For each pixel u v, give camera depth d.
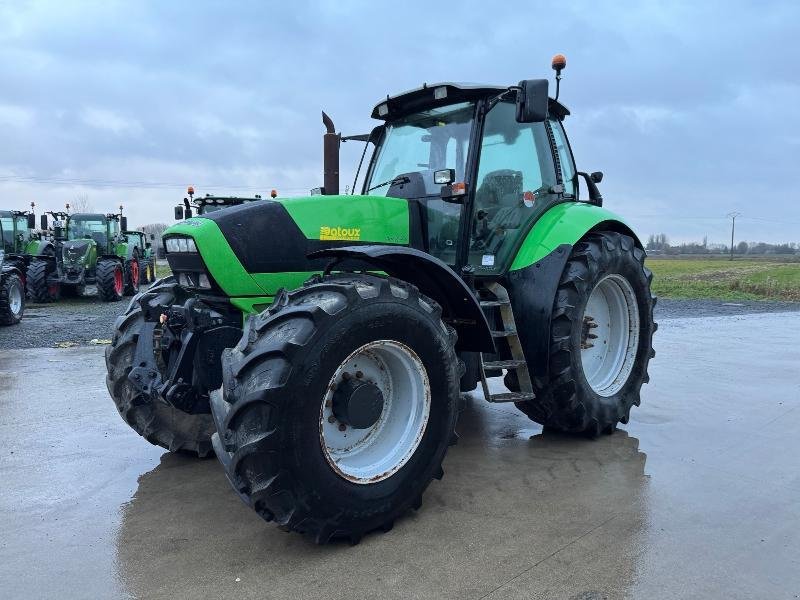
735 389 5.52
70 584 2.43
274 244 3.41
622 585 2.37
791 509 3.03
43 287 15.04
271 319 2.65
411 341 2.88
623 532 2.80
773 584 2.38
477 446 4.06
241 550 2.69
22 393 5.52
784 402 5.07
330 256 3.03
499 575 2.45
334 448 2.85
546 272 3.97
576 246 4.16
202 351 3.30
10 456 3.90
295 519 2.56
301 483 2.54
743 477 3.45
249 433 2.49
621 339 4.54
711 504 3.09
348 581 2.42
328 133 4.89
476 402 5.28
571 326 3.92
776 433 4.25
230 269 3.32
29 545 2.75
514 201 4.20
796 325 10.23
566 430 4.21
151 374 3.43
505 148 4.18
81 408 5.01
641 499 3.16
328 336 2.59
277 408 2.47
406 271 3.29
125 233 18.05
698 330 9.59
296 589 2.37
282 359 2.51
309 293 2.77
